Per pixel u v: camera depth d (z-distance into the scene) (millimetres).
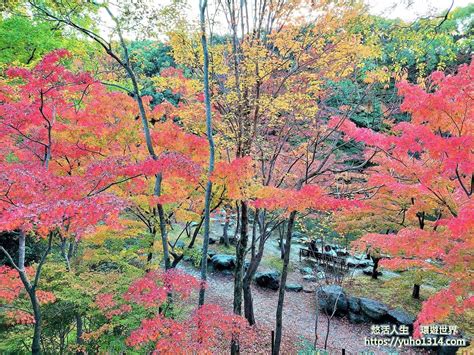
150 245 8883
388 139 6785
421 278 10094
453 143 5543
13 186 5180
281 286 9961
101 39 8266
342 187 11633
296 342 11758
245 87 8164
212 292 15992
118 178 7555
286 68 8594
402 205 11555
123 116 7793
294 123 9586
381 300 14109
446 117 5941
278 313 9961
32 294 6203
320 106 9852
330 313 14195
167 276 6414
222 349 10523
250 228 23562
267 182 9625
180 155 6746
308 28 7969
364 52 7719
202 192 8766
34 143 7273
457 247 5855
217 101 8641
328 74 8531
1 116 6617
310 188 7207
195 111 9039
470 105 5488
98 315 7070
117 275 7523
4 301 7094
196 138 7980
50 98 6906
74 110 8344
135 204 7641
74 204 4957
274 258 21000
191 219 8680
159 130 8578
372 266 18922
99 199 5223
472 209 4930
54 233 7793
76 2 6910
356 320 13500
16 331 7922
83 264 9125
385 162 8094
